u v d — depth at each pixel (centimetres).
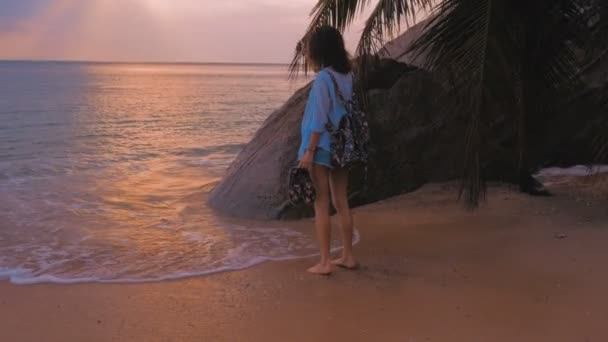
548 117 669
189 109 2705
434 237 539
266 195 656
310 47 418
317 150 414
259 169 690
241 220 639
